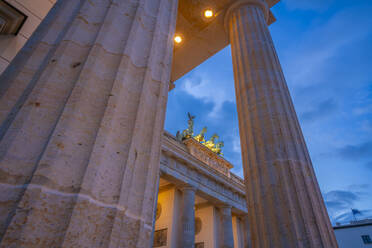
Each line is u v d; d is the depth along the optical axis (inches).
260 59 363.6
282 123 289.9
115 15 171.5
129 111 138.9
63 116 112.4
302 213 223.1
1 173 89.9
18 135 101.0
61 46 139.1
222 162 1390.3
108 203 105.9
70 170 102.0
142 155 138.6
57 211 90.6
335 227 1771.7
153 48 179.9
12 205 84.8
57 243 84.2
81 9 162.7
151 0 216.1
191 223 1012.5
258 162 278.1
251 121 313.7
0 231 78.7
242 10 461.7
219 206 1244.5
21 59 141.9
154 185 140.0
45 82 121.0
